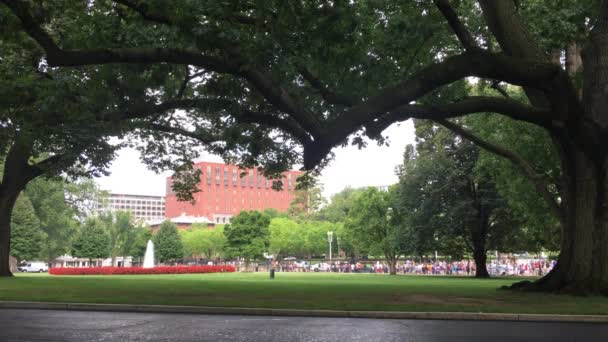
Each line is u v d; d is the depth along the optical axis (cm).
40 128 2255
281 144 2945
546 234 4119
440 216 4872
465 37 1562
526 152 2994
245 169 3178
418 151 5156
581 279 1956
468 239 5097
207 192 16975
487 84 2705
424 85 1539
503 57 1543
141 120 2638
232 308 1523
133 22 1823
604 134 1762
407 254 5250
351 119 1512
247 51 1480
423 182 4825
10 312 1527
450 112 1730
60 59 1485
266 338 1019
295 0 1466
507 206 4450
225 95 1928
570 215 2041
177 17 1462
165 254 9300
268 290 2181
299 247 10638
